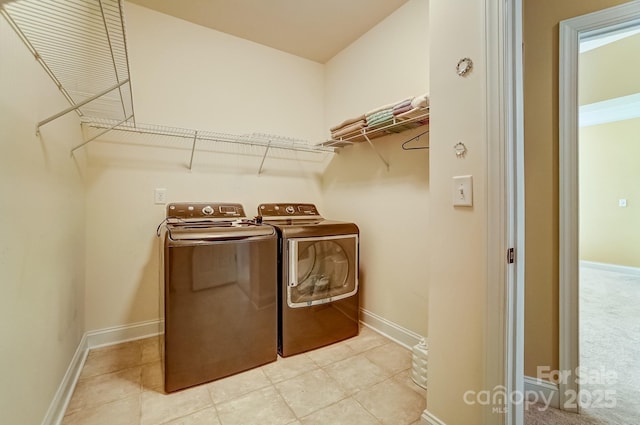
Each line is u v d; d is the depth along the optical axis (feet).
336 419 4.57
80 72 4.53
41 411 3.90
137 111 7.08
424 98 5.32
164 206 7.44
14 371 3.18
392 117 6.14
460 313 3.92
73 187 5.54
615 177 15.99
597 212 16.62
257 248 5.99
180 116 7.59
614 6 4.41
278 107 9.08
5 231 3.02
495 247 3.52
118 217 6.94
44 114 4.05
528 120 5.08
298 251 6.49
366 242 8.18
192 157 7.61
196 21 7.62
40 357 3.88
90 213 6.64
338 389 5.30
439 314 4.20
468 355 3.82
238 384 5.44
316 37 8.35
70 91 5.05
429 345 4.34
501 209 3.48
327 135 9.75
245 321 5.84
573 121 4.78
